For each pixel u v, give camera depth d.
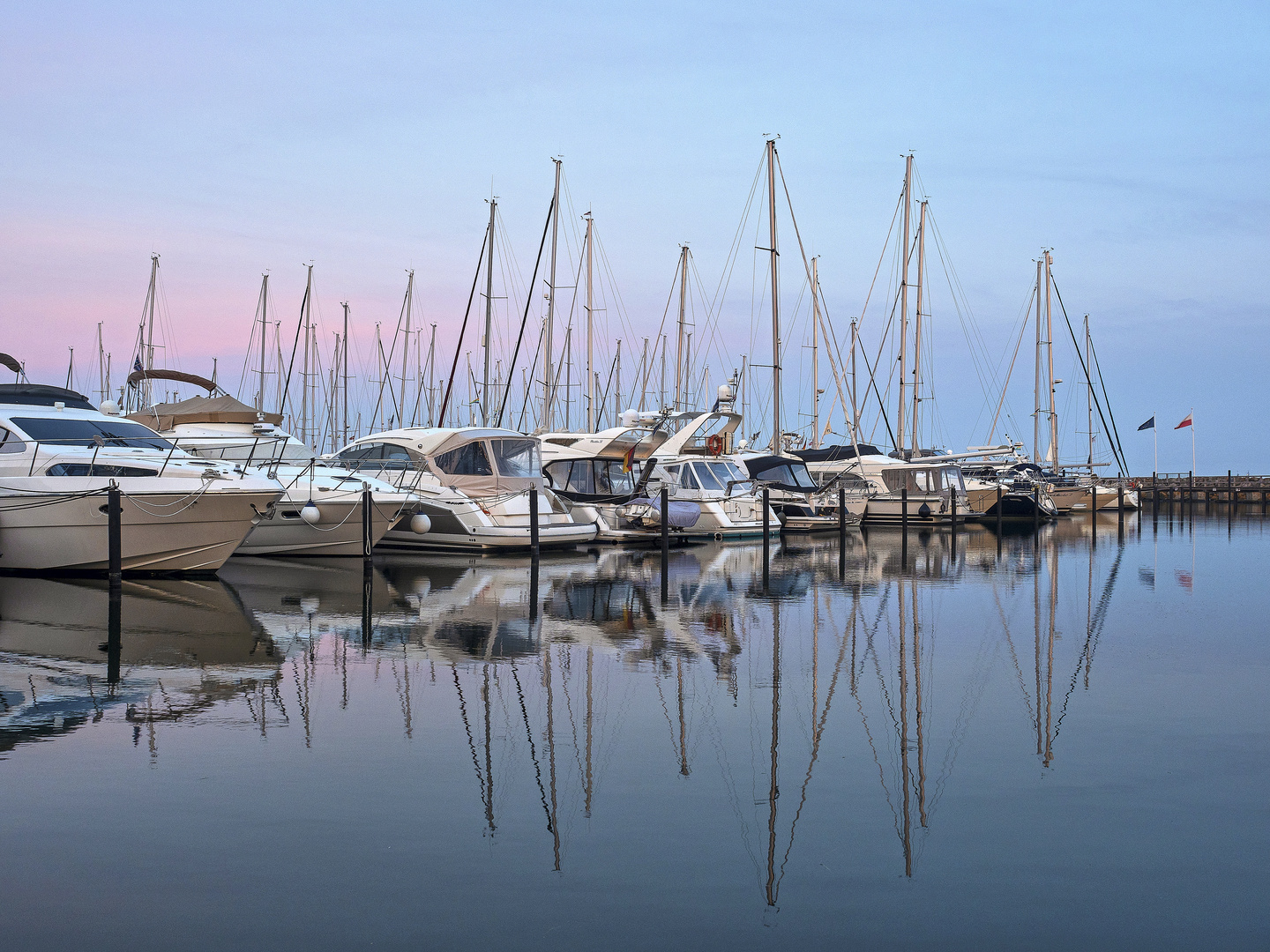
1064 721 8.51
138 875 5.32
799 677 10.20
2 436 18.25
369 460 25.19
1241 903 5.09
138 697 9.05
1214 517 53.12
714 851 5.72
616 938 4.73
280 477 21.70
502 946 4.65
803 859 5.61
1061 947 4.66
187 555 17.95
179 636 12.12
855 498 39.12
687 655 11.31
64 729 8.00
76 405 20.64
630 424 29.61
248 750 7.49
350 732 8.01
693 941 4.70
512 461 25.31
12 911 4.92
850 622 13.83
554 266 36.66
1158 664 10.96
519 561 23.03
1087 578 19.95
